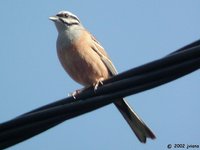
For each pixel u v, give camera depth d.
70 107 10.41
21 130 10.32
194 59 9.59
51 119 10.43
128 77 10.20
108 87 10.34
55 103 10.53
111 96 10.42
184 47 9.82
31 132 10.44
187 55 9.56
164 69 9.87
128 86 10.23
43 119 10.36
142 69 10.05
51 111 10.35
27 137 10.50
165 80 10.05
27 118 10.26
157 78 9.97
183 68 9.72
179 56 9.63
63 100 10.53
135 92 10.29
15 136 10.38
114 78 10.35
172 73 9.84
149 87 10.20
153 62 9.91
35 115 10.28
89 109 10.55
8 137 10.35
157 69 9.93
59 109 10.38
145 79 10.06
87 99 10.48
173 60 9.71
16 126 10.28
